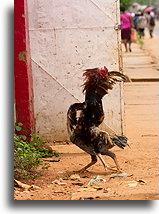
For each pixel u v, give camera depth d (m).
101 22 16.36
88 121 12.51
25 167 12.77
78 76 16.45
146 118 20.95
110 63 16.47
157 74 33.78
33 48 16.25
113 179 12.23
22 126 15.66
